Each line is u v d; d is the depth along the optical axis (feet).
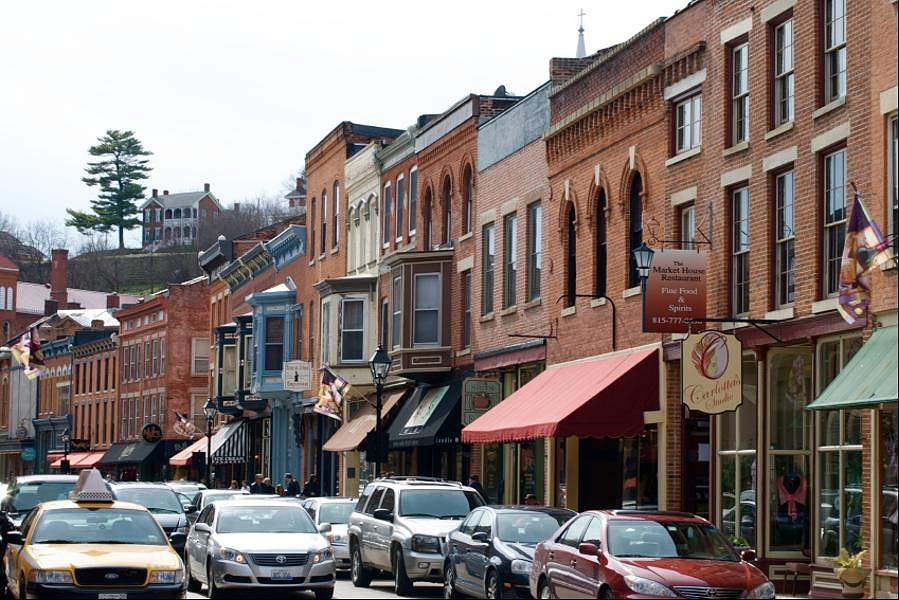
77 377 386.52
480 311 158.92
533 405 127.34
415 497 109.40
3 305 577.02
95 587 80.33
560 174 137.39
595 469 133.59
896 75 83.41
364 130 213.05
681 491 112.27
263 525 102.47
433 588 111.96
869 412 85.35
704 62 109.81
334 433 210.79
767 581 74.33
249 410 257.34
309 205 231.09
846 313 80.74
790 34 98.68
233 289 280.72
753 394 101.30
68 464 340.59
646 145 119.14
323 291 203.72
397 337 173.58
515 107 150.30
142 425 333.42
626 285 122.21
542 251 142.51
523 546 90.17
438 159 174.29
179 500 138.62
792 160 96.17
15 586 85.46
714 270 106.32
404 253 169.78
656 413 113.60
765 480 97.91
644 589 72.43
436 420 160.45
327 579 98.12
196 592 107.45
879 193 85.15
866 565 85.20
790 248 97.45
